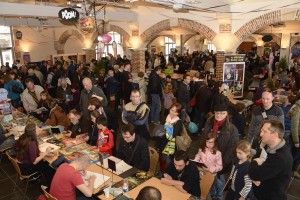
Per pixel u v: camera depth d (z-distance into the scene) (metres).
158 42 21.14
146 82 8.16
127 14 10.49
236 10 8.45
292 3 7.59
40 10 7.62
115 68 8.91
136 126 3.94
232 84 8.32
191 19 9.61
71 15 5.96
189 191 2.83
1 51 13.08
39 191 4.19
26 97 5.96
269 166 2.15
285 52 14.98
